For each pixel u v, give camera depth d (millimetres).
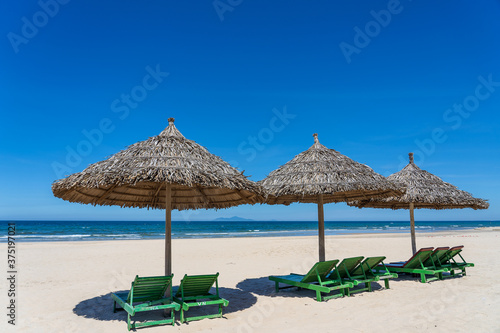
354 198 8328
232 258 13242
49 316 5613
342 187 6203
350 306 5914
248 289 7621
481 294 6598
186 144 5574
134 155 5129
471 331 4531
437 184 8859
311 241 22797
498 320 4953
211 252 15391
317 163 6941
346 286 6496
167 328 4887
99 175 4625
